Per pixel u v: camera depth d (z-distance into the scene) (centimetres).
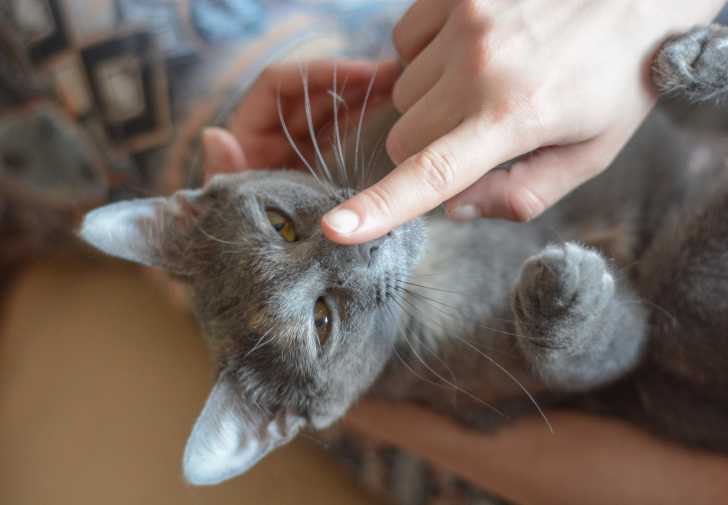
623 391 37
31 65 44
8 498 43
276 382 34
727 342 33
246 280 33
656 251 36
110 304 52
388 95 38
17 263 55
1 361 50
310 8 45
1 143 47
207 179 40
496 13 27
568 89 27
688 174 39
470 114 27
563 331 31
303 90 38
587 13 28
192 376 47
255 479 44
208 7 44
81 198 49
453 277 37
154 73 44
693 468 34
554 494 35
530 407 38
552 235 38
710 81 30
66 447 45
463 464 37
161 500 42
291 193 34
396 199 25
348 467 44
